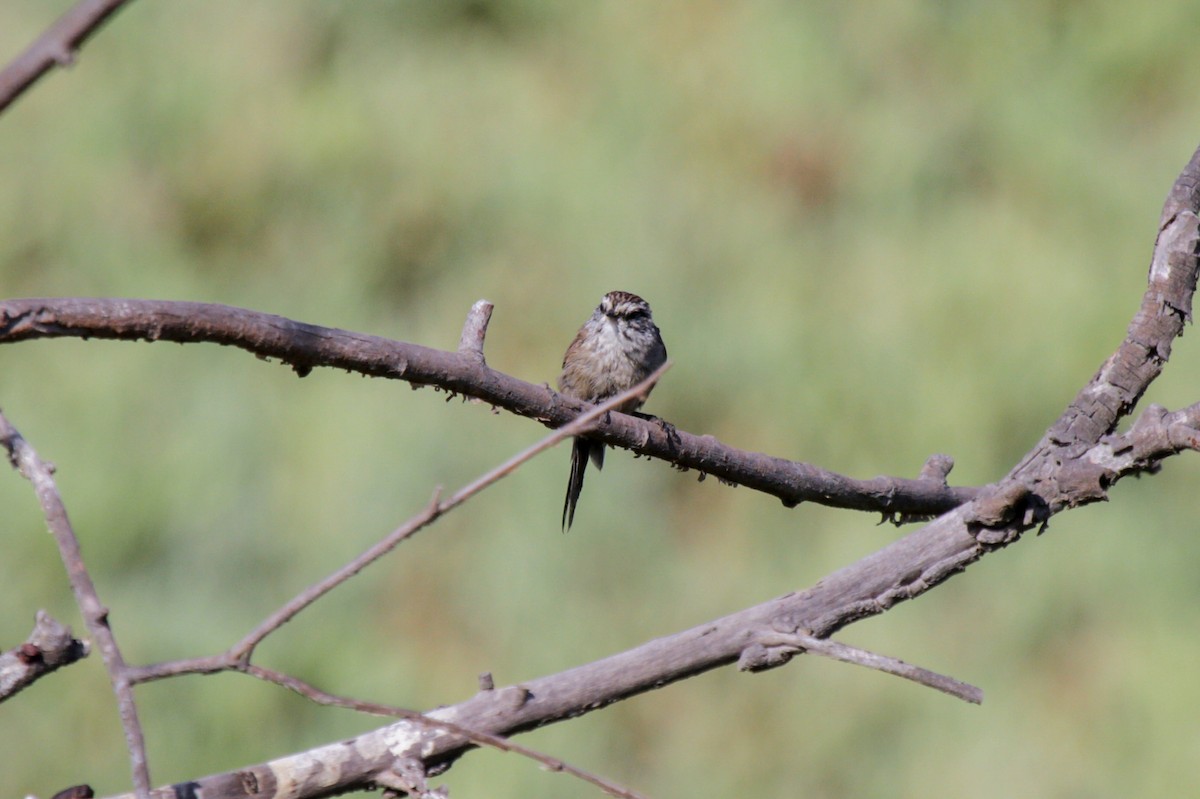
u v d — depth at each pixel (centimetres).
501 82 1816
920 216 1731
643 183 1734
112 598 1397
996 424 1585
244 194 1736
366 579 1440
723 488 1537
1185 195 546
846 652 457
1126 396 522
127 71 1772
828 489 557
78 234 1703
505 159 1761
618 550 1486
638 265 1662
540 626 1424
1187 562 1501
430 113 1783
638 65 1823
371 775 439
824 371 1612
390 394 1523
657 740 1384
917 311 1623
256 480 1482
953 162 1780
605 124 1791
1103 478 497
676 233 1697
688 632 474
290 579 1434
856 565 493
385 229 1742
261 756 1330
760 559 1504
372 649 1409
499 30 1883
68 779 1250
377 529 1449
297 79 1814
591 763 1323
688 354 1617
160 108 1761
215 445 1476
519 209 1728
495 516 1470
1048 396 1589
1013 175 1769
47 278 1692
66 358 1510
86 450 1460
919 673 440
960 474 1549
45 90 1750
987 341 1612
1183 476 1540
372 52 1841
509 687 459
